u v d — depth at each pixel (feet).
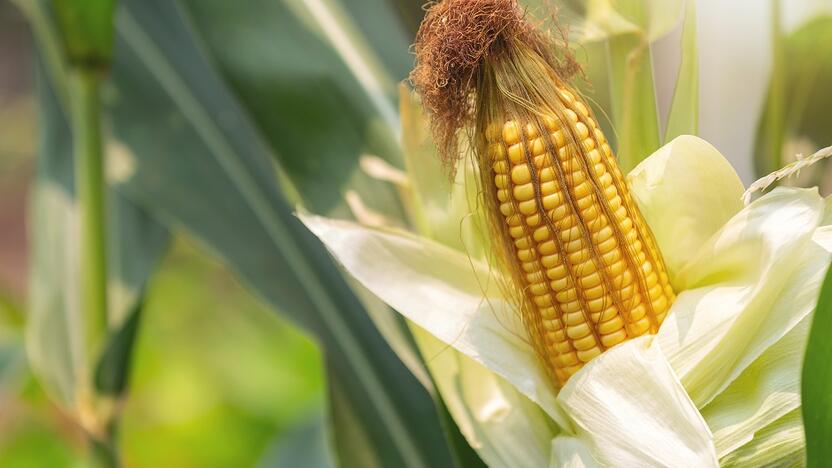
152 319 5.55
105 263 2.93
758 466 2.23
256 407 4.80
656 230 2.29
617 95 2.34
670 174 2.27
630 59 2.32
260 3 2.93
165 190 3.11
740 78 2.83
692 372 2.24
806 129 2.64
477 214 2.31
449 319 2.33
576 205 2.21
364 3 3.01
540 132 2.20
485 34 2.21
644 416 2.21
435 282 2.36
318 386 4.87
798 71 2.64
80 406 2.94
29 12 3.07
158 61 3.24
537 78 2.22
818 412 2.11
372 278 2.34
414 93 2.43
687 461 2.18
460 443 2.43
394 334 2.54
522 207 2.22
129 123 3.19
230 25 2.93
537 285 2.25
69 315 3.14
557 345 2.28
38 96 3.44
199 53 3.28
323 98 2.88
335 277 2.92
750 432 2.23
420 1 2.58
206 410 4.82
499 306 2.34
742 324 2.22
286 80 2.89
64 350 3.09
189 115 3.18
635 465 2.20
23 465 4.47
